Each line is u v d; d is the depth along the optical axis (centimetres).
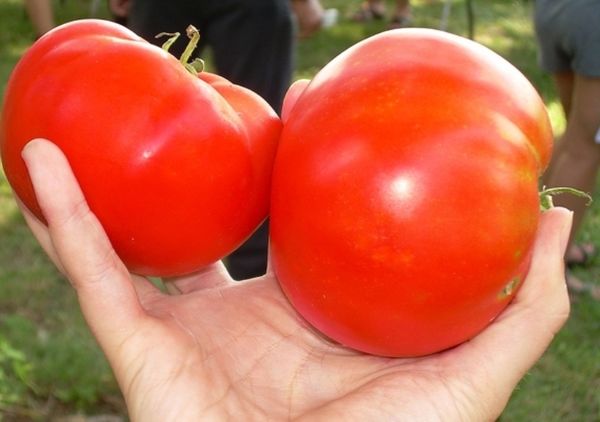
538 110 27
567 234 29
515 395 67
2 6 173
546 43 79
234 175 27
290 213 26
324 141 26
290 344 32
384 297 25
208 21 64
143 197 26
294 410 30
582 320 78
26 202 29
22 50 149
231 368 31
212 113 27
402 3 165
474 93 26
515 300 29
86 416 64
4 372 66
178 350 29
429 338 26
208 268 36
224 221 28
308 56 147
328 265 26
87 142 26
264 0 63
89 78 26
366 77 26
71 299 79
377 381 29
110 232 27
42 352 70
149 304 33
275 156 29
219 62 65
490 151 25
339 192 25
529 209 26
